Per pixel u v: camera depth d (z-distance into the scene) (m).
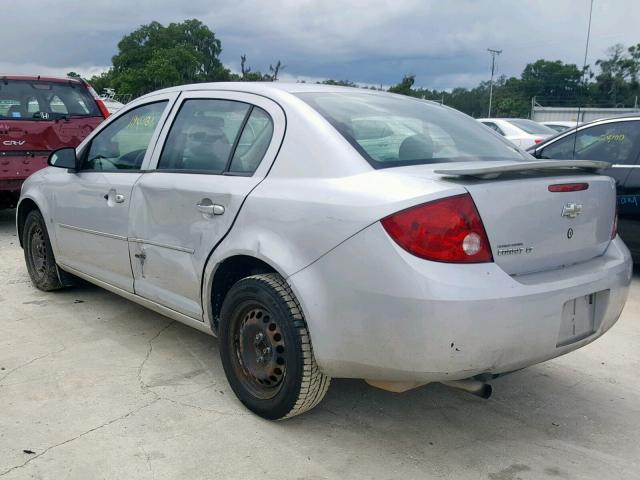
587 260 3.14
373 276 2.62
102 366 3.89
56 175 4.92
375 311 2.63
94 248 4.41
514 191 2.73
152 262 3.82
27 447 2.96
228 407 3.38
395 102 3.73
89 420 3.22
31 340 4.30
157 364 3.94
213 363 3.98
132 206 3.94
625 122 6.17
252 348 3.23
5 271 6.11
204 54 96.00
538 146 7.00
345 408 3.43
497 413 3.43
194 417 3.27
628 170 6.02
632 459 3.00
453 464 2.91
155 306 3.93
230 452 2.96
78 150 4.70
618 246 3.34
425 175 2.77
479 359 2.57
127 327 4.59
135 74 80.62
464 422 3.32
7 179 7.59
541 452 3.04
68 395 3.49
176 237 3.59
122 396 3.49
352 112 3.31
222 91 3.68
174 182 3.62
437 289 2.50
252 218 3.10
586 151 6.46
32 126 7.71
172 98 4.00
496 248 2.66
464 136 3.58
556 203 2.89
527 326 2.65
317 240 2.80
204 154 3.60
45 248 5.20
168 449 2.97
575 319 2.95
